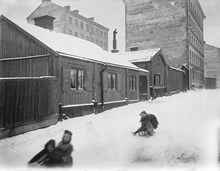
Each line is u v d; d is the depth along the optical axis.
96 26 44.34
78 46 14.77
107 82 14.41
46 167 4.27
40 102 9.51
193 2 37.25
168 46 34.03
